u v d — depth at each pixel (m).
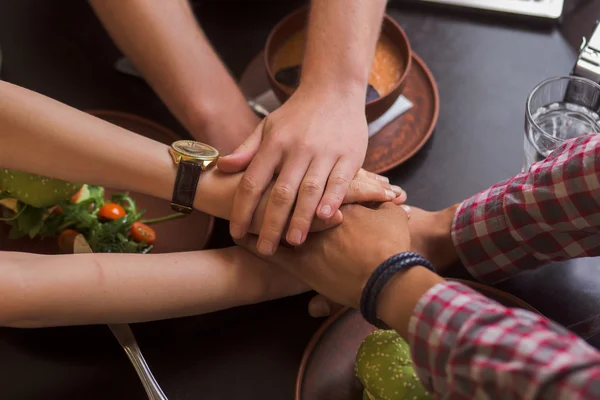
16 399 0.80
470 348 0.63
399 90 0.90
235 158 0.81
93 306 0.76
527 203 0.77
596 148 0.72
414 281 0.70
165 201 0.90
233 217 0.80
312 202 0.79
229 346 0.83
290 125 0.82
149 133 0.93
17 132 0.79
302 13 0.96
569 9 1.04
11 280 0.74
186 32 0.88
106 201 0.90
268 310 0.84
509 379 0.61
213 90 0.88
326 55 0.86
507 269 0.83
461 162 0.93
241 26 1.03
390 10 1.05
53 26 1.02
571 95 0.89
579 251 0.78
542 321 0.64
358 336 0.81
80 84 0.98
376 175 0.84
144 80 0.98
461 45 1.02
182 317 0.84
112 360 0.82
